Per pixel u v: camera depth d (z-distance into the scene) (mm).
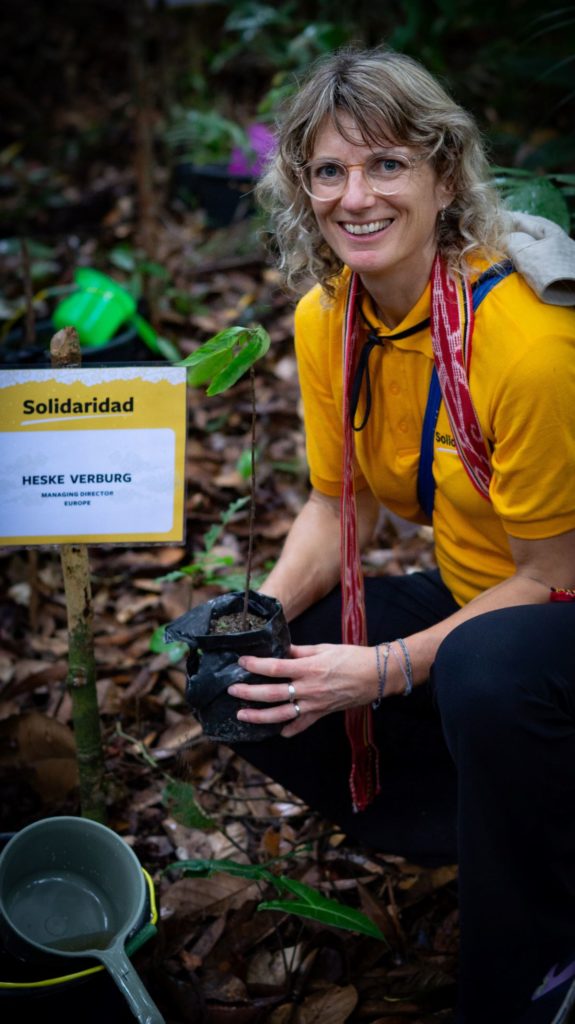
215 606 1505
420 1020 1510
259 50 4883
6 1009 1299
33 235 4316
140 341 3057
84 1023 1347
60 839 1479
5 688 2129
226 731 1485
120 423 1463
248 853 1826
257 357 1324
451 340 1413
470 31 4598
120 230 4227
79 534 1503
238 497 2770
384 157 1370
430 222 1427
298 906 1463
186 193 4281
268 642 1451
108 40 5953
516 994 1404
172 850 1837
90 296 2951
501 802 1335
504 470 1422
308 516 1782
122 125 5156
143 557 2584
